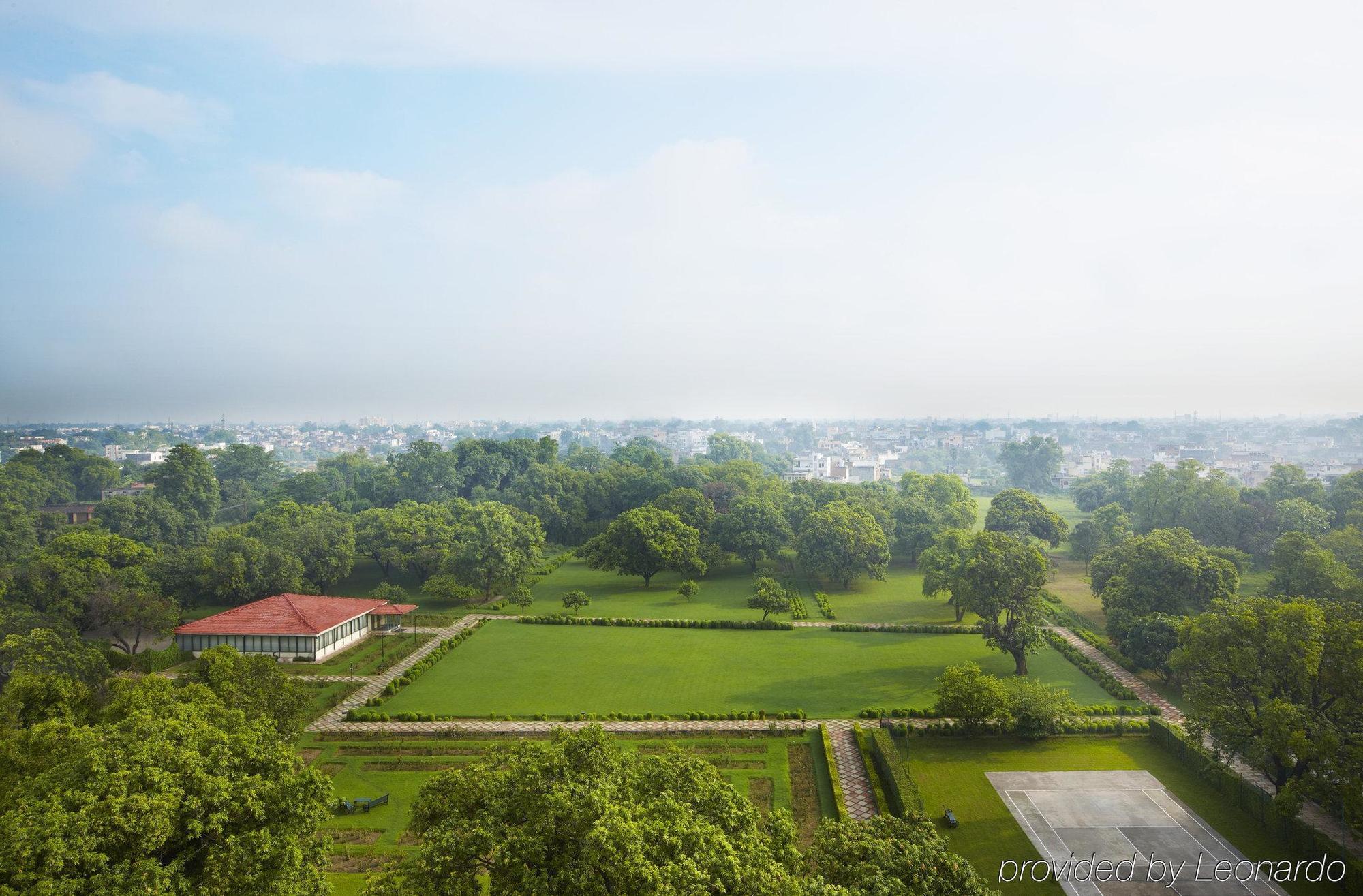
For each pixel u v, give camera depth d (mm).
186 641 85562
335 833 47219
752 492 169750
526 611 106500
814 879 27516
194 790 30922
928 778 53719
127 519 130875
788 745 59625
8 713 44750
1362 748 40844
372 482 176375
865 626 95000
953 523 141750
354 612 89312
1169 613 76625
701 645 88750
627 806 27859
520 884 25844
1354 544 98125
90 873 27078
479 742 60750
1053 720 59125
